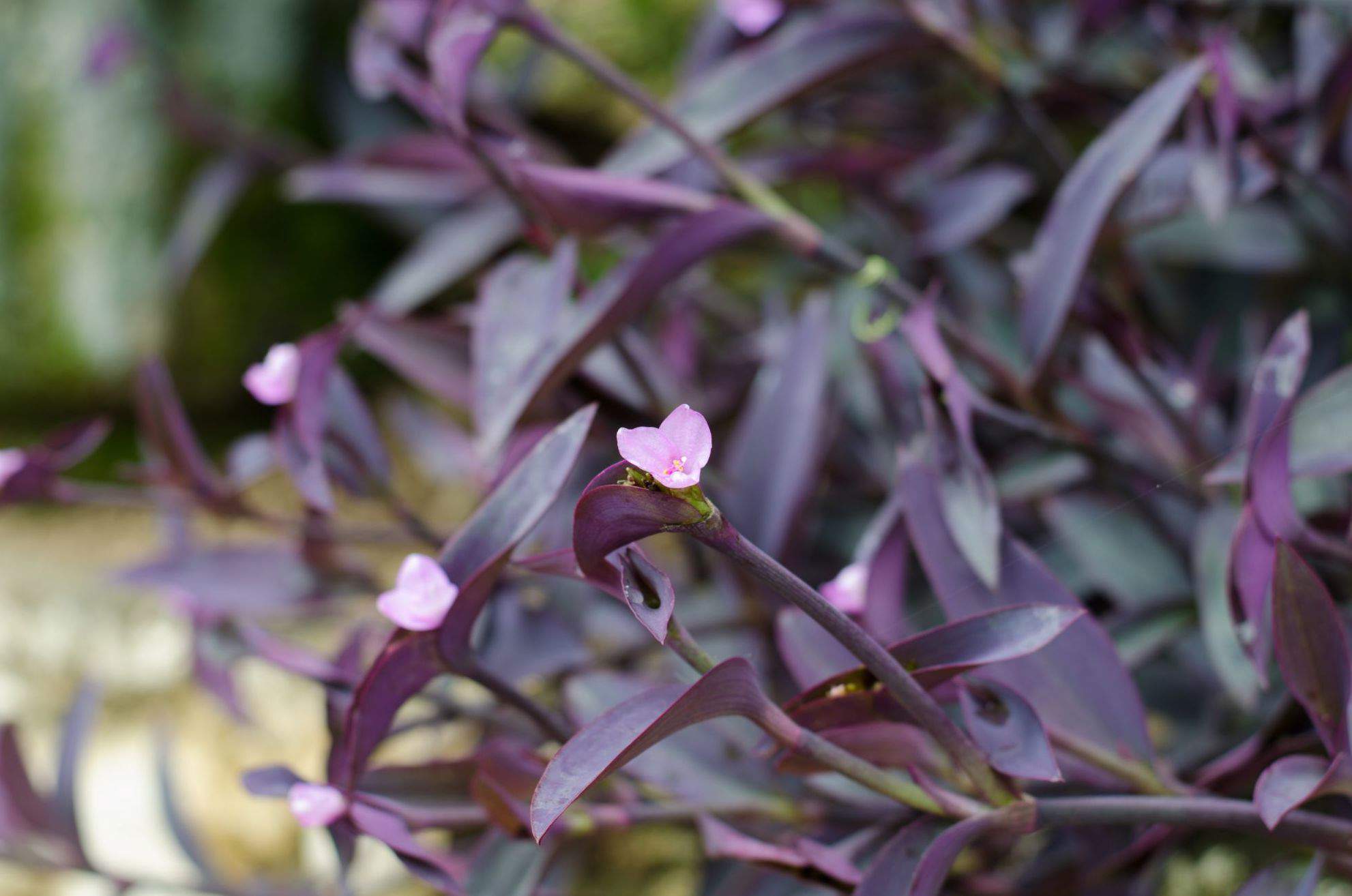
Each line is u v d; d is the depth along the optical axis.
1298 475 0.92
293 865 1.52
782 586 0.83
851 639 0.84
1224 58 0.98
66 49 2.02
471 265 1.22
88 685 1.04
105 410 2.15
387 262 2.17
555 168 1.01
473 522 0.88
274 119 1.99
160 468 1.02
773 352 1.18
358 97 1.70
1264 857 1.08
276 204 2.06
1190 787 0.93
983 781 0.86
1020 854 1.10
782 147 1.43
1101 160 0.97
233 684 1.08
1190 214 1.11
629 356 1.01
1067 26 1.20
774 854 0.89
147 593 1.80
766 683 1.04
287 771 0.90
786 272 1.30
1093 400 1.00
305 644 1.58
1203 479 0.98
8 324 2.08
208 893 1.06
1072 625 0.92
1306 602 0.87
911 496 0.93
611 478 0.88
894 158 1.13
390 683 0.88
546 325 0.97
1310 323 1.13
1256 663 0.90
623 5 1.82
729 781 0.94
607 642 1.13
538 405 1.01
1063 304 0.97
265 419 2.18
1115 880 1.00
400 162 1.13
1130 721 0.91
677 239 0.96
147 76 2.00
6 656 1.81
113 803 1.65
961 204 1.12
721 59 1.21
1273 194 1.09
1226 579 0.92
